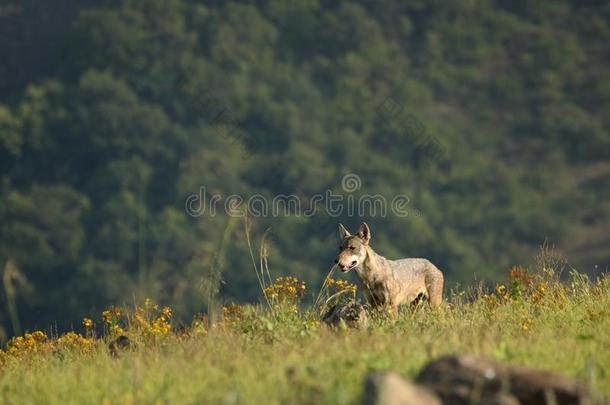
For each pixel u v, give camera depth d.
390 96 149.62
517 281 21.31
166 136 128.25
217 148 125.31
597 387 12.95
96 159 129.00
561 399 11.98
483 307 20.22
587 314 18.58
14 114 137.88
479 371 12.28
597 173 138.12
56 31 177.88
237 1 164.62
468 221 122.62
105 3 163.88
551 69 162.00
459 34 168.12
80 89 137.00
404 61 161.25
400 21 169.38
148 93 138.88
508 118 152.00
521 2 177.75
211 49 150.50
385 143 134.50
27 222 115.06
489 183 131.12
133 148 127.62
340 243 20.91
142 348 18.17
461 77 159.75
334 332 17.72
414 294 21.58
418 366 14.14
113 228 110.88
